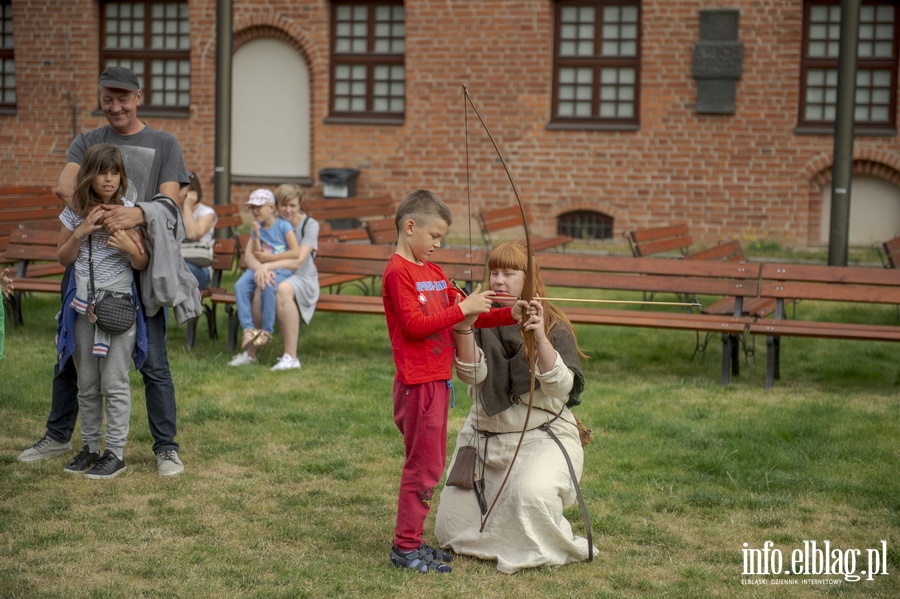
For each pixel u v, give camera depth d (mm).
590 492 5309
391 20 16047
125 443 5770
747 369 8234
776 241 14898
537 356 4328
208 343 8734
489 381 4441
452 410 6969
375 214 14000
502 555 4434
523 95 15477
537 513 4379
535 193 15594
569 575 4344
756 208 14953
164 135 5625
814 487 5434
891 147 14477
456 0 15500
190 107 16516
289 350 7910
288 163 16641
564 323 4543
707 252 9312
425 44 15664
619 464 5777
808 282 8023
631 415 6691
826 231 15016
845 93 11117
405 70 15805
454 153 15773
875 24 14656
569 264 8367
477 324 4426
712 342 9133
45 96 17016
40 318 9547
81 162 5301
